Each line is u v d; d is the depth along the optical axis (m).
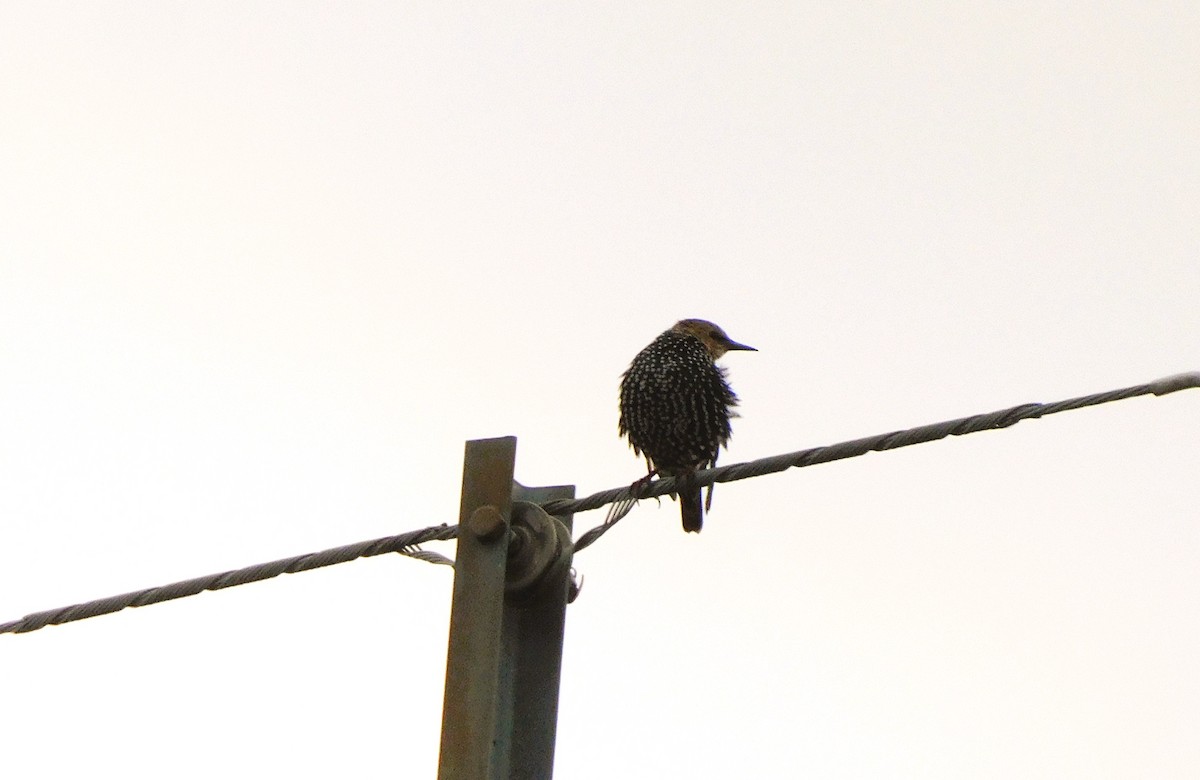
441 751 9.44
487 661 9.56
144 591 14.36
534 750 9.70
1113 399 11.05
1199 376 10.77
